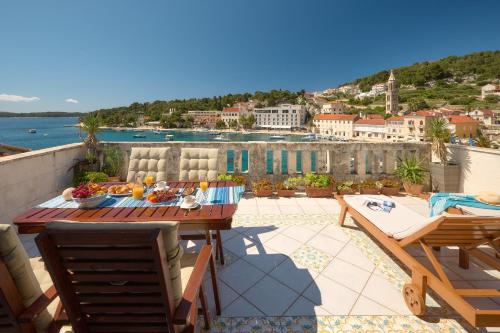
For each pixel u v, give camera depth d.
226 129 126.25
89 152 6.84
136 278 1.47
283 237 4.35
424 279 2.61
